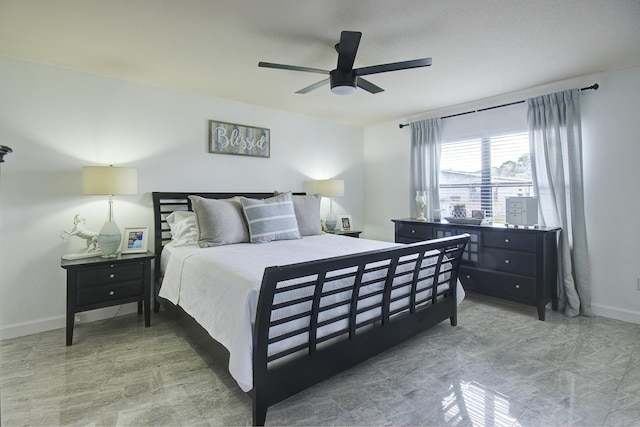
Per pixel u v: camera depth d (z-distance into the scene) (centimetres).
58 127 274
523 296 304
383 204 496
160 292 279
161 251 316
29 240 265
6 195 255
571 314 299
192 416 164
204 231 285
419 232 395
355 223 514
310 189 455
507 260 316
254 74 296
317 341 178
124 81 306
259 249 266
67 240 280
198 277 219
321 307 180
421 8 193
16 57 256
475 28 215
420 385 192
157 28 214
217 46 241
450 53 253
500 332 266
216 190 366
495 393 183
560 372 204
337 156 488
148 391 185
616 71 288
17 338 256
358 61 266
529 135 330
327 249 267
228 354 170
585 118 305
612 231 294
